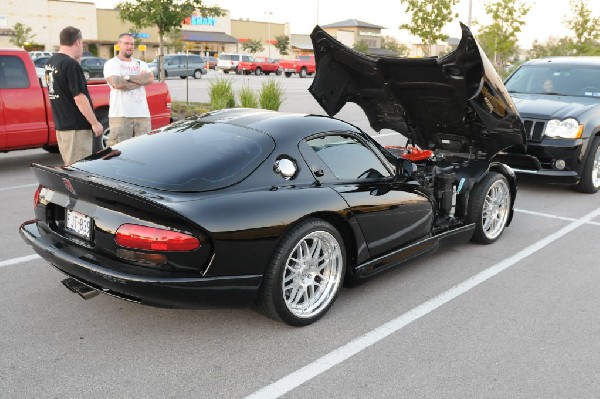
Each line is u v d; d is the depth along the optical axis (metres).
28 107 7.99
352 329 3.65
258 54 78.19
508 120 5.07
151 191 3.17
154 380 2.99
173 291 3.06
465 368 3.19
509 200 5.67
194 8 15.59
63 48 5.94
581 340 3.56
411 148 5.32
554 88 8.51
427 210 4.55
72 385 2.92
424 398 2.89
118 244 3.10
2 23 55.50
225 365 3.16
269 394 2.90
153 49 63.56
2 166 8.62
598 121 7.60
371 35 86.62
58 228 3.58
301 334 3.56
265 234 3.25
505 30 27.05
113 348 3.32
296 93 24.34
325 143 3.86
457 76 4.63
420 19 24.19
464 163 5.48
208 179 3.30
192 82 30.73
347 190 3.79
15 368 3.07
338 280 3.81
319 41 5.17
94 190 3.16
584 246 5.51
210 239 3.09
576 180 7.45
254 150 3.51
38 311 3.77
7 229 5.50
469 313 3.93
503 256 5.17
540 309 4.03
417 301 4.11
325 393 2.92
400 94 5.36
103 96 8.68
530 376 3.13
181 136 3.83
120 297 3.21
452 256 5.15
